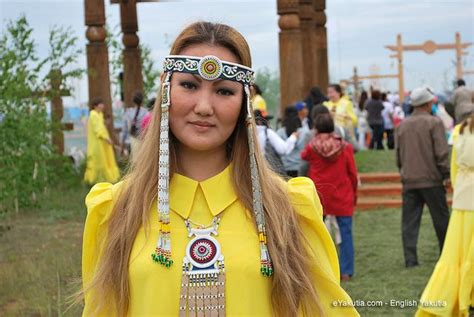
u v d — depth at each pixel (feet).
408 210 32.96
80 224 40.98
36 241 35.42
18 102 45.70
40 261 29.91
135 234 10.19
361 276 31.40
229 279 9.93
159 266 9.96
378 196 50.90
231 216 10.20
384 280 30.60
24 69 47.24
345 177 30.19
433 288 24.52
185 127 10.20
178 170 10.46
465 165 24.66
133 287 10.06
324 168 29.91
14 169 43.70
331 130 30.09
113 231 10.31
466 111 25.80
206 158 10.44
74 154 61.00
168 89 10.21
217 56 10.21
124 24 68.39
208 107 10.08
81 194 49.70
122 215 10.36
